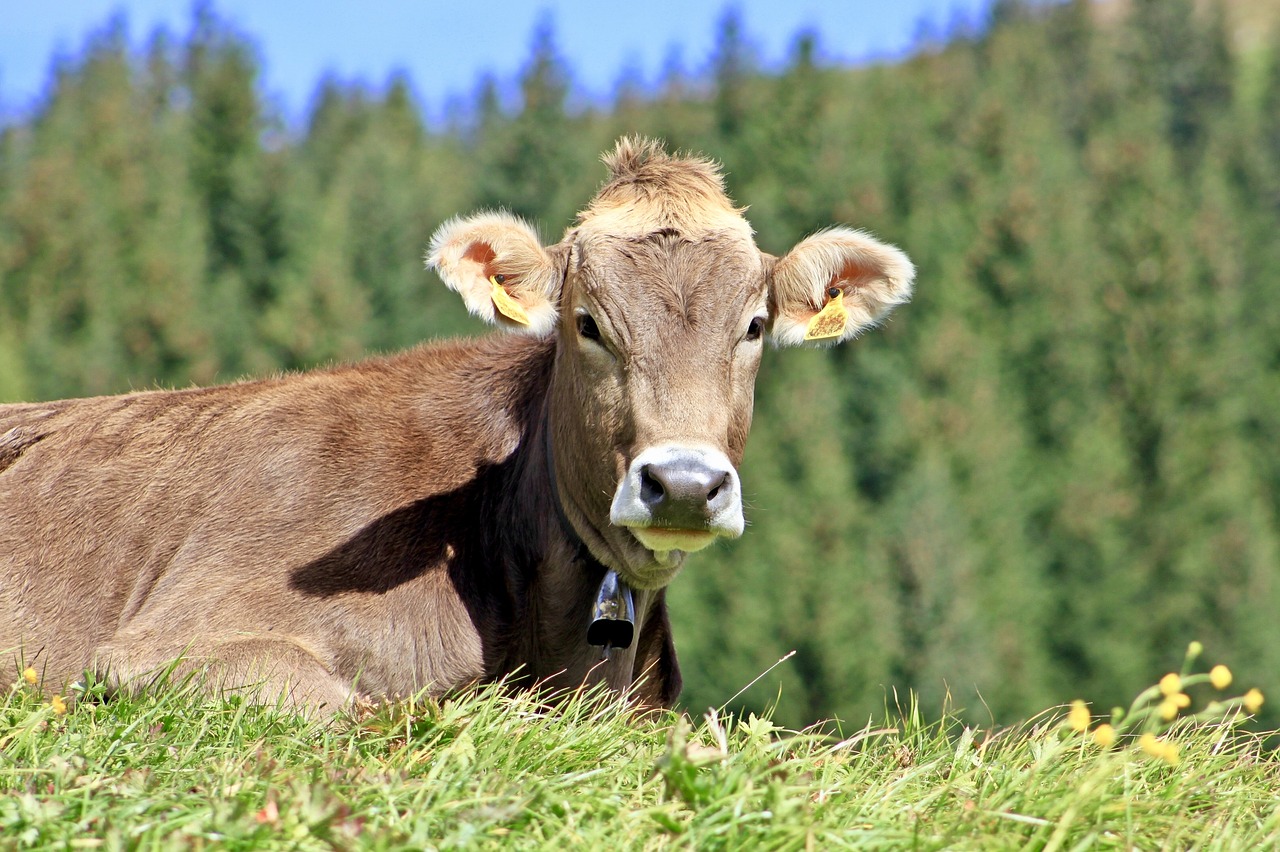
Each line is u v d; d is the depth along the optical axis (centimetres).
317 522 655
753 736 477
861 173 6047
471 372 703
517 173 6338
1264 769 530
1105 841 422
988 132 6606
